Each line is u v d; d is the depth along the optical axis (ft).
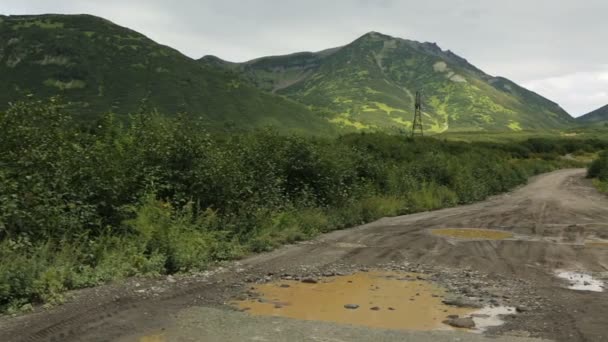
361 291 25.88
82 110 418.72
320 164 58.65
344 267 32.45
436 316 21.26
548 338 18.12
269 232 41.47
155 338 17.28
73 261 26.08
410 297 24.66
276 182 50.55
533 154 302.45
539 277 29.68
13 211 26.48
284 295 24.72
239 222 40.42
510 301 23.82
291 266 32.19
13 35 542.16
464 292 25.76
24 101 33.04
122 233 31.89
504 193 124.26
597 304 23.12
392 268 32.37
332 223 52.85
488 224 58.23
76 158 32.22
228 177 41.01
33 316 19.29
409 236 47.42
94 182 32.48
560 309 22.22
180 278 27.35
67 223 29.12
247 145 53.57
